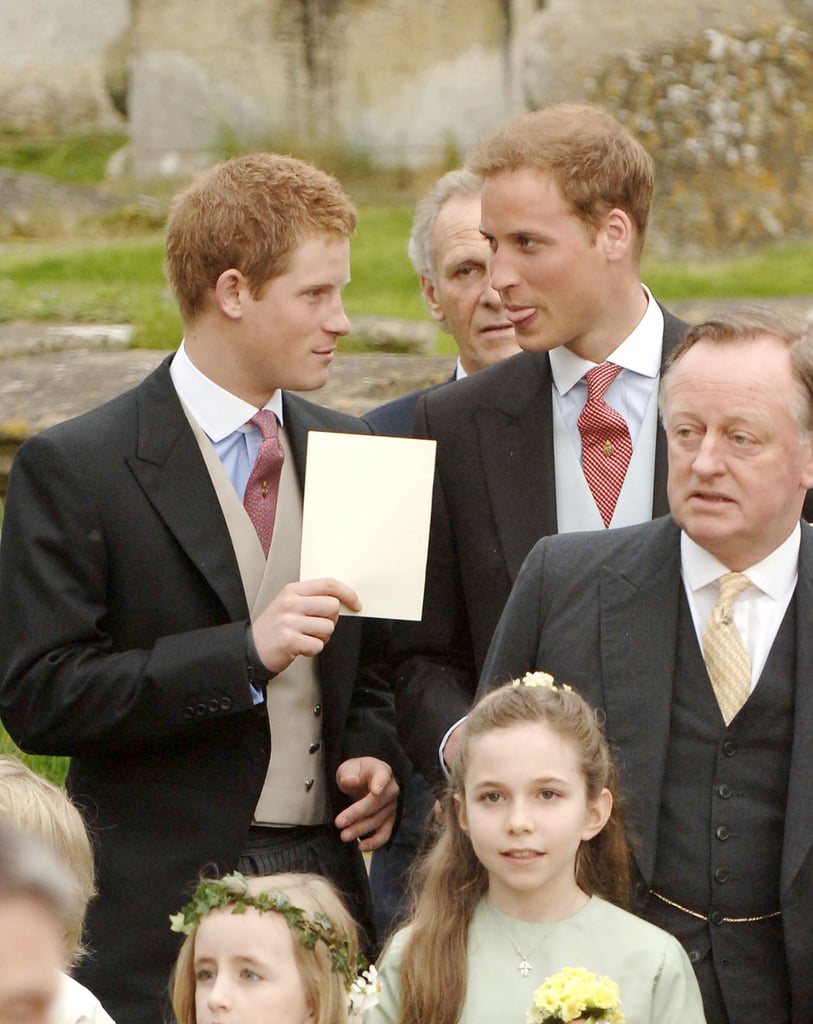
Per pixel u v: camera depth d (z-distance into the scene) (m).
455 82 50.91
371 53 51.16
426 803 17.05
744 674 12.02
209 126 51.59
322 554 13.92
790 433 11.62
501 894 12.29
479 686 13.34
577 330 14.46
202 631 13.88
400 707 14.95
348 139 51.31
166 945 13.95
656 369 14.73
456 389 15.27
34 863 5.18
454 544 14.95
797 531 12.28
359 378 31.23
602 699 12.38
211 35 51.62
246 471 14.60
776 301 39.75
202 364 14.49
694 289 41.84
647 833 12.05
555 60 48.88
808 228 45.75
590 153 14.17
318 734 14.77
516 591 13.13
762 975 11.92
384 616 13.89
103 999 13.93
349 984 12.56
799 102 47.03
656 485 14.47
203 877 13.99
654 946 11.86
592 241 14.25
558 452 14.80
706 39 48.00
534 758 11.86
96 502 14.03
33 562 13.98
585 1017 11.17
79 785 14.48
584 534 13.09
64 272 41.00
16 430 29.75
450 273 18.62
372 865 17.73
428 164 50.97
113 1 52.72
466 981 12.09
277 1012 12.14
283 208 14.07
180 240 14.40
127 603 14.13
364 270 42.69
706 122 46.94
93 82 52.78
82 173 51.41
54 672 13.83
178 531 14.09
